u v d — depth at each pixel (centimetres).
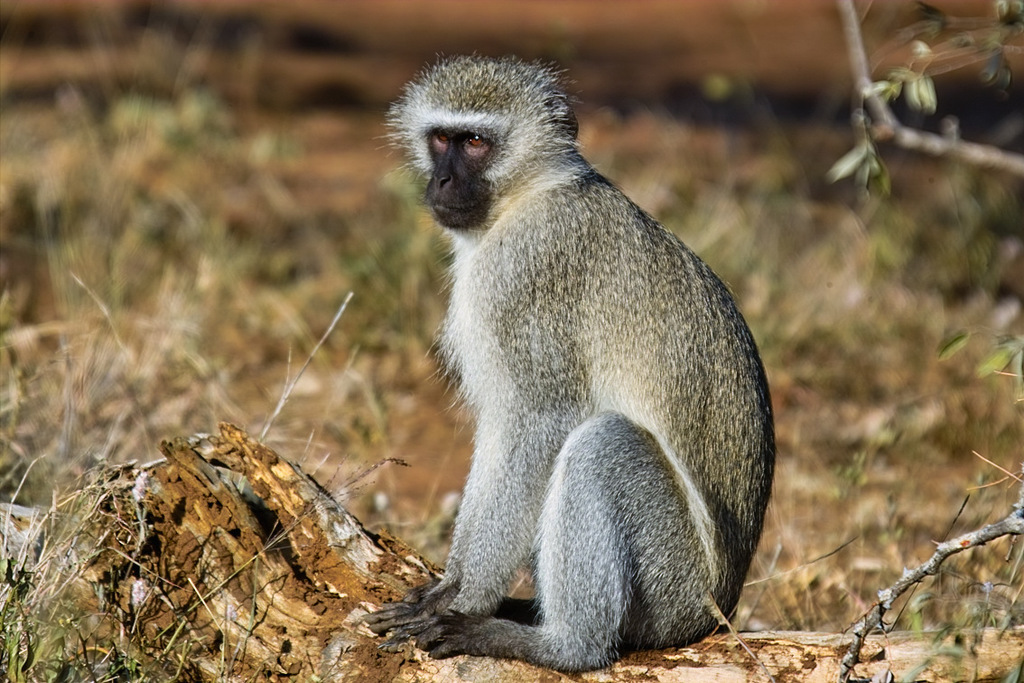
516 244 891
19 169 1850
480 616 818
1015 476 869
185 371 1264
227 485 815
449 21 3928
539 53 2469
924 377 1564
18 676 724
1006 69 908
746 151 2530
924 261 1858
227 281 1675
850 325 1680
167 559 817
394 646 799
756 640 779
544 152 929
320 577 830
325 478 1134
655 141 2520
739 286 1752
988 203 2017
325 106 2873
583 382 875
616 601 804
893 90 890
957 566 971
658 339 863
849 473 1221
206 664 796
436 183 942
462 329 912
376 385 1456
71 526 805
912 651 741
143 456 1068
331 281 1745
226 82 2870
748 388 873
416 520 1107
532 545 855
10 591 757
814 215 2111
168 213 1897
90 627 801
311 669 798
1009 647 733
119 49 2970
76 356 1189
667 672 781
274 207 2033
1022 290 1838
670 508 827
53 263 1575
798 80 3291
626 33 3856
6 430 1023
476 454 877
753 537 869
